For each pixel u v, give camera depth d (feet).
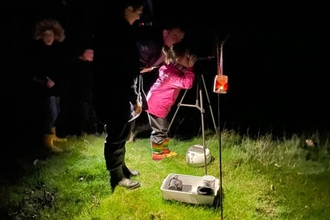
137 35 14.88
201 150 15.49
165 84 14.60
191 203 12.74
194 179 13.69
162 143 15.80
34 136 17.76
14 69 16.12
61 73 16.52
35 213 12.54
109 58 11.74
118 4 11.43
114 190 13.64
